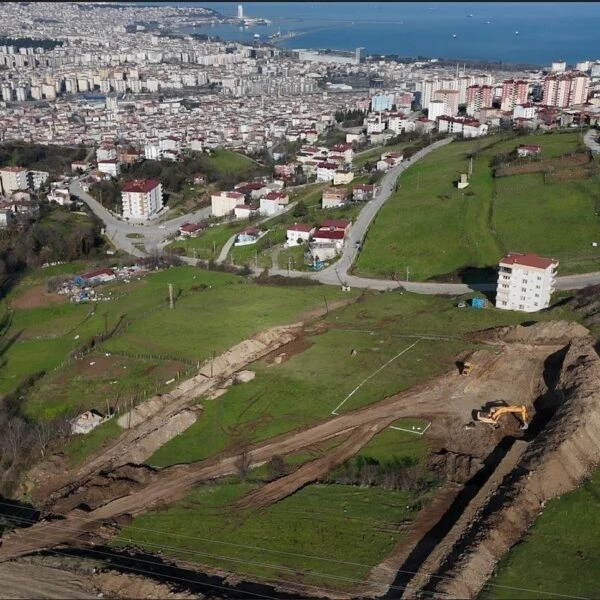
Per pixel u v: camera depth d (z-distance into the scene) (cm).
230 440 11719
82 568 8575
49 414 12719
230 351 14850
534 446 10250
